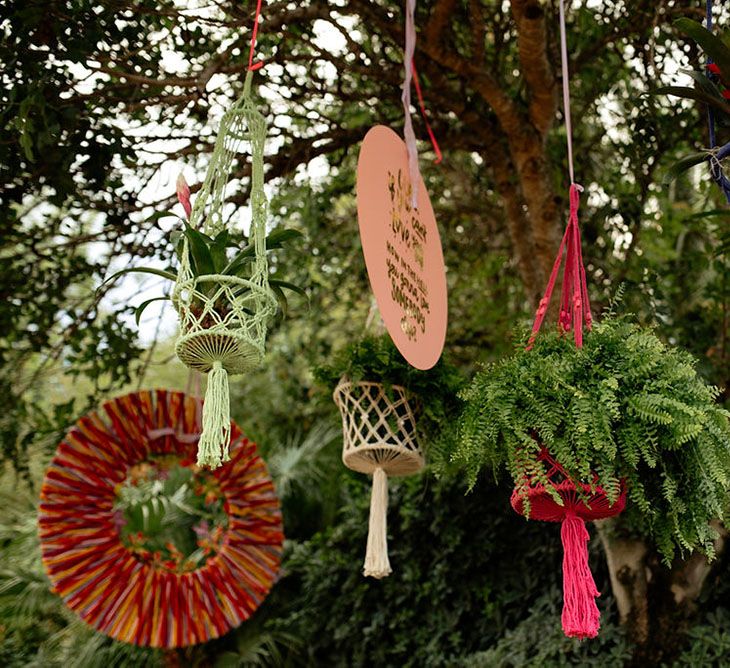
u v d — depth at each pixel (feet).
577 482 7.39
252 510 14.37
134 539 14.90
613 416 7.18
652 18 13.24
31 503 20.45
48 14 10.40
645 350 7.57
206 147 12.52
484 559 15.25
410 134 8.19
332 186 15.58
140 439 13.98
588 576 7.43
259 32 11.78
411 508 15.60
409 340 7.93
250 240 7.77
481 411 7.64
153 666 16.92
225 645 17.08
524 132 13.32
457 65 12.77
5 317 13.19
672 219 15.43
